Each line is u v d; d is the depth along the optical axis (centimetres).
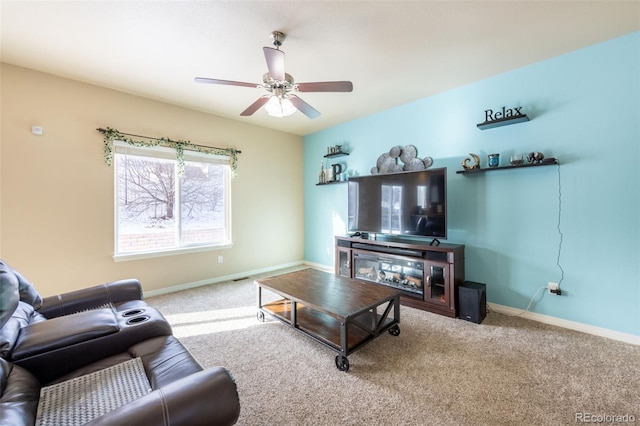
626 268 232
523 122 281
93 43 234
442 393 170
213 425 90
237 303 327
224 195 433
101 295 209
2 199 267
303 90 234
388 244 340
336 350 199
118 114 330
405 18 206
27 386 109
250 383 181
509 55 259
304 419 150
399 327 259
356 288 252
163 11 196
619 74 232
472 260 319
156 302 330
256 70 283
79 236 307
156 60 263
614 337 236
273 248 495
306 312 265
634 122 227
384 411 156
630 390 170
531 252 279
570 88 255
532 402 161
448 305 289
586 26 216
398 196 350
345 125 458
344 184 465
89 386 120
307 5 191
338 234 478
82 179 308
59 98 294
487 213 308
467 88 321
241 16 202
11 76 270
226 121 428
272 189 492
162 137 363
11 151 271
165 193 373
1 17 200
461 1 188
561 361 203
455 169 331
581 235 252
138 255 344
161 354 143
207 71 285
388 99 362
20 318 148
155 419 80
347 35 226
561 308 263
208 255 410
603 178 241
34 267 283
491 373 189
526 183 281
